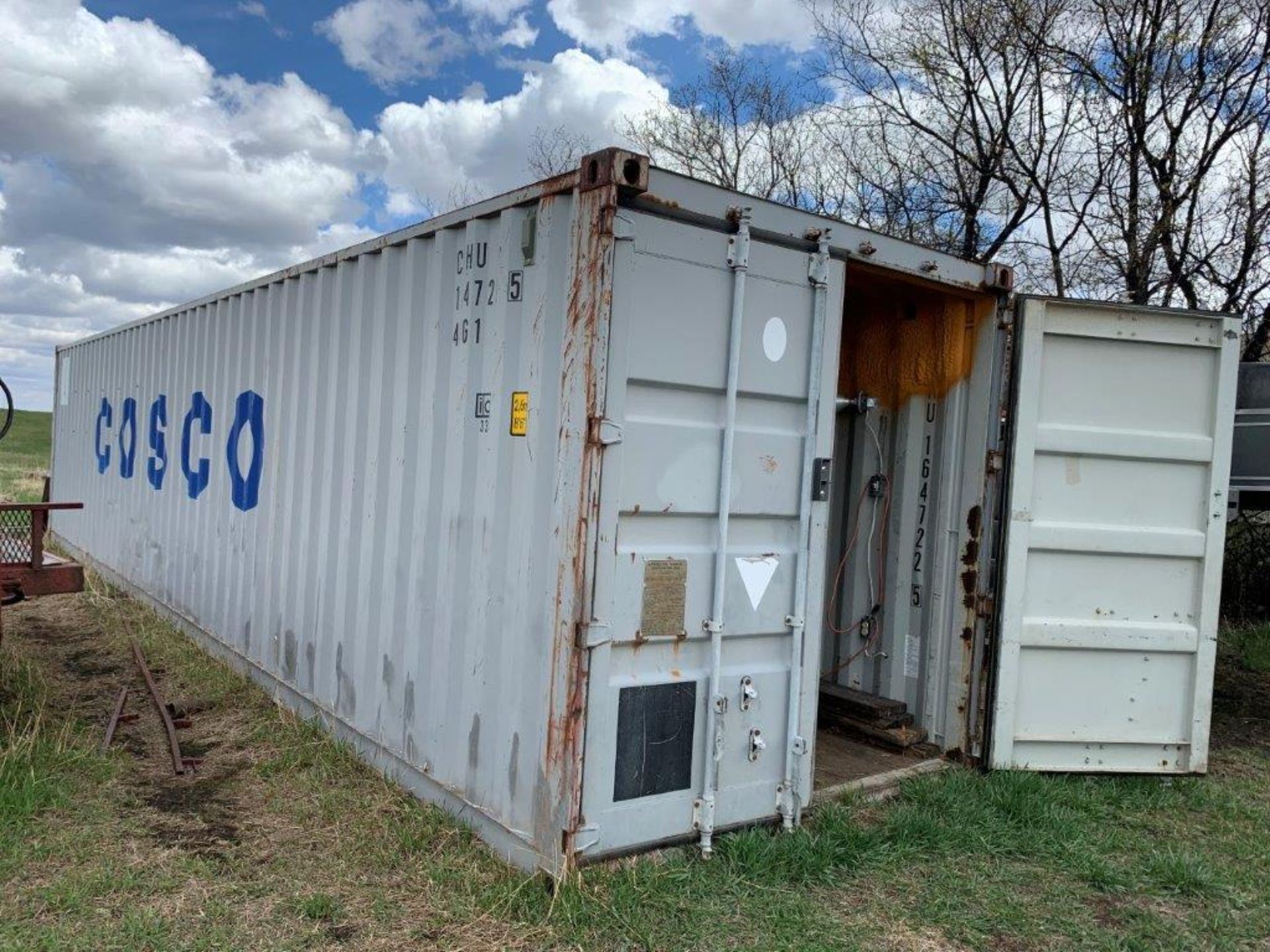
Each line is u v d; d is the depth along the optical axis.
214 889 3.67
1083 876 4.03
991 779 4.93
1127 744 5.28
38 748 4.85
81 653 7.31
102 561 10.24
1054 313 5.14
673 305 3.73
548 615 3.68
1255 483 6.66
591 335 3.50
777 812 4.23
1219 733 6.40
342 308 5.41
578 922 3.39
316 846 4.06
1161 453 5.22
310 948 3.28
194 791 4.66
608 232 3.48
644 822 3.79
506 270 4.02
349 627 5.14
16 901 3.50
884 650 5.76
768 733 4.18
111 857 3.89
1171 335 5.23
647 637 3.74
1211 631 5.29
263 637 6.22
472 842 4.02
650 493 3.71
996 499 5.18
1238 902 3.88
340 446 5.35
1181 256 10.19
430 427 4.50
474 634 4.12
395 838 4.07
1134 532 5.21
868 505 5.90
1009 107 10.99
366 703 4.96
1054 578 5.20
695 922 3.45
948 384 5.41
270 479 6.24
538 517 3.77
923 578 5.54
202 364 7.63
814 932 3.45
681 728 3.88
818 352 4.21
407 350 4.72
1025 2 10.54
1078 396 5.19
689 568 3.86
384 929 3.41
